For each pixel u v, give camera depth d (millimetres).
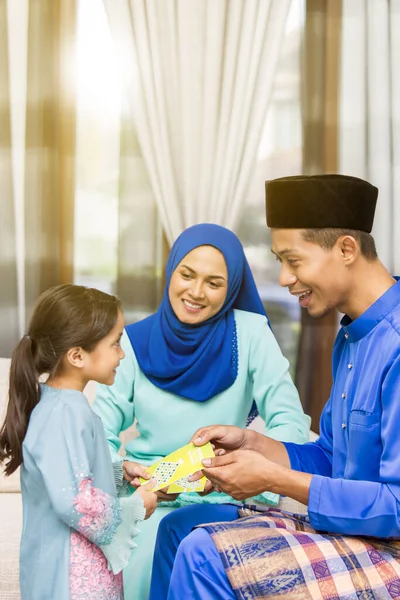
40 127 3506
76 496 1615
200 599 1510
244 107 3496
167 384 2182
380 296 1699
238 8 3465
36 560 1687
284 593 1471
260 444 1890
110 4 3416
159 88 3445
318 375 3770
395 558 1567
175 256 2199
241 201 3520
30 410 1753
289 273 1744
